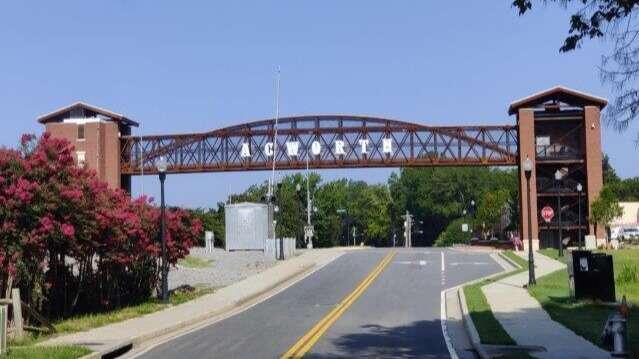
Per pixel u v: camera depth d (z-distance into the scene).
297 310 25.84
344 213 140.12
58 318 21.80
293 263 46.34
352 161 74.69
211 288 32.78
